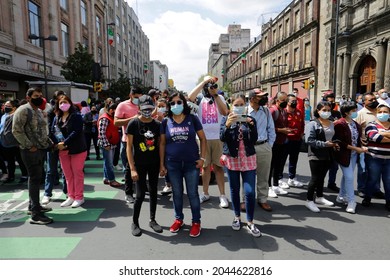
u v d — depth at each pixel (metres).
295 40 29.72
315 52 25.38
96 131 9.21
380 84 17.27
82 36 27.84
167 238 3.62
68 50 24.50
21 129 3.92
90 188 5.94
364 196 4.81
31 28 18.62
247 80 50.81
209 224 4.05
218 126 4.66
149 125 3.72
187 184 3.67
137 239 3.59
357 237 3.59
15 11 16.62
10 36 16.20
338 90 21.86
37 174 4.14
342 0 20.97
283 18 32.97
